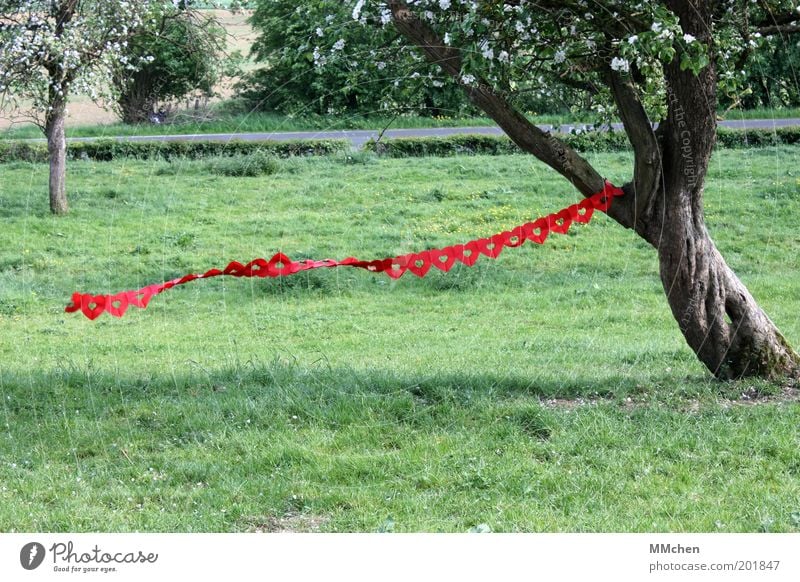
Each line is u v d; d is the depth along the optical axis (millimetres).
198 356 9188
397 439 6145
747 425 6145
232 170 18703
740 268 13469
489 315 11273
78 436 6332
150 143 20750
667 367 7930
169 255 14234
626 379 7348
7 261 13984
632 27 6367
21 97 15648
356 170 18562
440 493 5348
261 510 5195
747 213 15617
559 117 15992
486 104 6695
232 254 14180
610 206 6992
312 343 9906
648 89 6918
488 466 5613
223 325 11062
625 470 5555
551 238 14656
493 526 4902
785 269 13430
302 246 14336
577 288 12508
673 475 5480
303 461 5820
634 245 14367
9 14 15250
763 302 11391
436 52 6488
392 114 7863
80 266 13984
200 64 19031
